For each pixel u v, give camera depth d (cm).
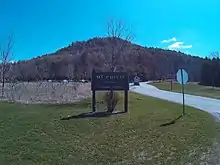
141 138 1147
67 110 1883
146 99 3105
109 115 1722
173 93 4728
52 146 1026
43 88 3444
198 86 7494
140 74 12225
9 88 3338
